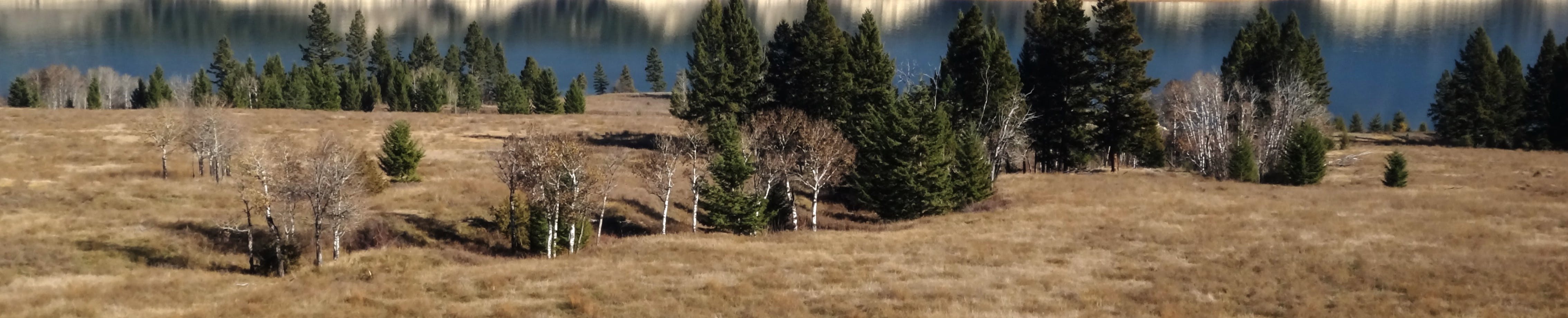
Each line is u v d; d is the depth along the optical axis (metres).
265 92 107.88
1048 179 56.72
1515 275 28.77
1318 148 54.56
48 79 124.12
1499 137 88.75
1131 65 60.97
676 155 51.62
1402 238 35.22
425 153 66.44
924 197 45.72
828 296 27.66
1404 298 26.73
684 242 38.53
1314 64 85.44
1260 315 25.39
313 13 140.00
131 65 189.00
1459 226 37.34
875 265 32.78
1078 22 61.44
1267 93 76.94
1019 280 29.73
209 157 52.09
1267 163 59.94
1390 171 52.94
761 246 37.38
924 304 26.53
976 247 35.78
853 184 51.91
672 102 99.12
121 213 42.56
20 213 41.56
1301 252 33.16
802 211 52.31
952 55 62.81
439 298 27.70
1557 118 88.88
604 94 160.38
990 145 58.28
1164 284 28.86
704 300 27.09
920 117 47.06
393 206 47.16
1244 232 37.16
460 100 116.81
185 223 41.41
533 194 39.31
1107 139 64.06
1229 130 67.06
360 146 70.56
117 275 32.34
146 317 24.86
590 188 40.12
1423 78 154.88
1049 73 63.41
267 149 49.75
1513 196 46.56
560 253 39.66
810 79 64.81
